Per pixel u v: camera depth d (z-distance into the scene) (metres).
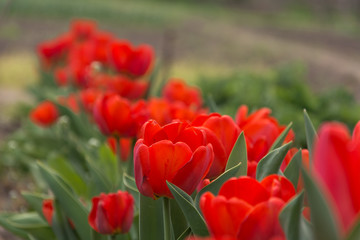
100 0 35.47
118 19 27.92
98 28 23.73
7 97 8.96
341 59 14.60
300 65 6.84
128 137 2.14
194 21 28.91
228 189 0.88
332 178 0.65
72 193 1.98
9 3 5.43
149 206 1.52
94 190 2.46
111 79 3.32
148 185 1.12
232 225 0.81
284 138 1.34
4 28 17.77
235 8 44.56
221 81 5.90
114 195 1.54
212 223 0.83
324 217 0.65
